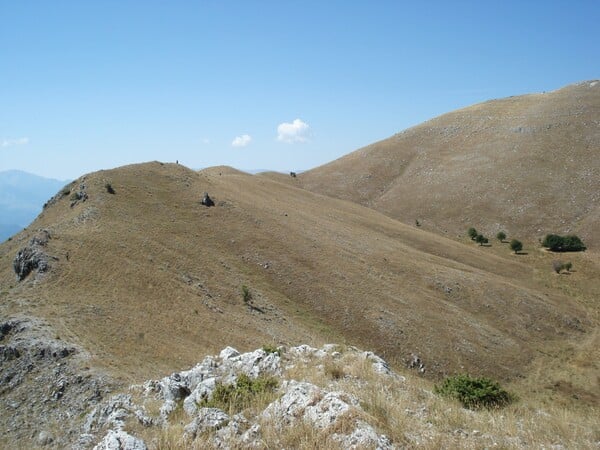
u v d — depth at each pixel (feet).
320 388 35.86
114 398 47.80
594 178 420.36
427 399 39.63
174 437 32.27
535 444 31.71
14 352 104.12
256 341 140.87
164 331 127.75
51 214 236.02
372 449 26.84
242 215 254.88
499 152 503.20
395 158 567.18
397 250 282.77
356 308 196.03
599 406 151.12
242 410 35.60
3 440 80.84
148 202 235.20
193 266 186.91
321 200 391.45
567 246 345.10
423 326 194.29
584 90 581.12
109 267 157.99
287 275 209.97
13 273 162.09
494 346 194.70
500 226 399.44
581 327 231.30
